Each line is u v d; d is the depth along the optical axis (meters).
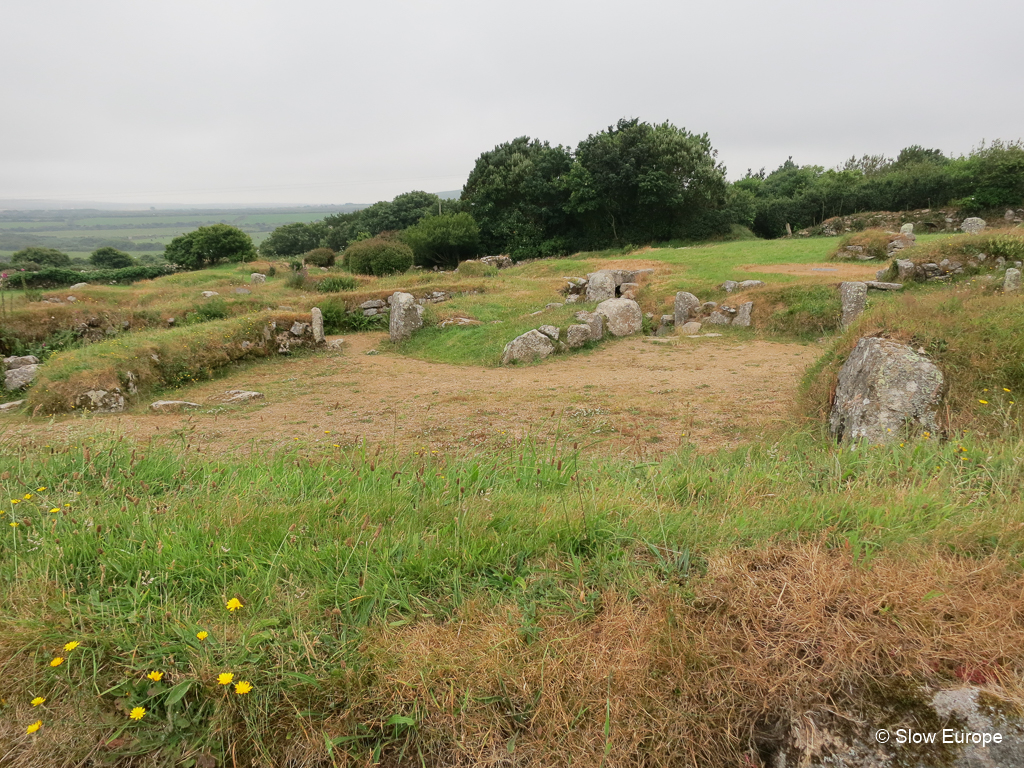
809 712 1.75
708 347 12.56
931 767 1.57
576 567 2.47
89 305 16.19
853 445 4.40
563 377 10.32
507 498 3.33
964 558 2.30
